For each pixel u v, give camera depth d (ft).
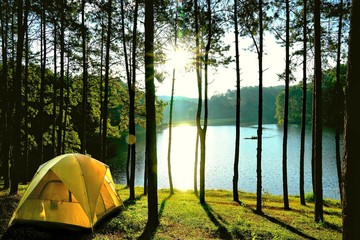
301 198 57.36
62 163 30.32
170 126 68.03
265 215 42.06
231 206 48.32
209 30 47.37
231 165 150.20
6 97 56.70
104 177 32.83
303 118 56.34
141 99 74.64
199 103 51.37
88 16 55.31
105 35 59.16
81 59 62.69
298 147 194.59
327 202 62.28
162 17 54.90
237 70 50.26
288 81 49.57
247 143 236.02
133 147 51.44
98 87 75.56
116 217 32.78
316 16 38.22
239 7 47.85
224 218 37.22
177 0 50.96
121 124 79.87
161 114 75.51
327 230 35.19
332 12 49.85
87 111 86.28
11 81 67.05
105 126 56.95
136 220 32.09
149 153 30.89
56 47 58.85
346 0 50.03
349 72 13.00
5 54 55.72
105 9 51.96
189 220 34.42
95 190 30.17
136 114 74.49
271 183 108.78
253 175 125.18
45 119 97.04
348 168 12.89
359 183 12.59
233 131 372.38
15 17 58.34
